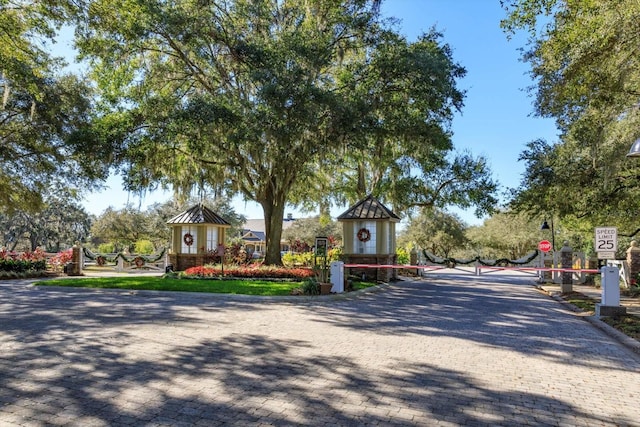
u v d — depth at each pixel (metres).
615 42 9.21
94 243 50.75
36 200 23.56
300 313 9.86
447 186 26.55
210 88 18.19
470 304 11.97
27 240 51.91
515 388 4.83
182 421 3.81
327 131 15.96
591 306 11.36
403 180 25.72
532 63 13.09
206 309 10.15
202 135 15.76
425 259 28.30
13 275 19.22
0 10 12.16
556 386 4.92
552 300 13.59
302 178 23.14
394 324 8.67
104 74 17.44
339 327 8.24
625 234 23.17
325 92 15.30
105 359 5.72
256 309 10.34
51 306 10.36
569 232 34.91
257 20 16.80
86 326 7.88
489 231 42.88
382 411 4.11
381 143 18.34
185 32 15.68
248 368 5.43
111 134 15.78
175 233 22.23
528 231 40.50
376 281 18.22
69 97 20.95
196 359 5.80
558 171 16.97
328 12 17.20
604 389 4.84
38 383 4.75
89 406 4.12
